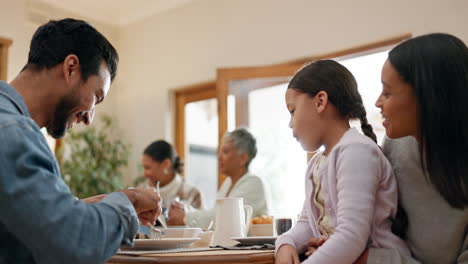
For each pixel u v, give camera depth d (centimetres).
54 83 105
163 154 328
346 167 107
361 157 106
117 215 91
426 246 102
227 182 270
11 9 419
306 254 111
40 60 105
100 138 457
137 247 123
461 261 97
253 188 242
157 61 482
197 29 452
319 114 120
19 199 82
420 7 321
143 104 487
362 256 102
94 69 109
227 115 375
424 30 318
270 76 371
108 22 510
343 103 120
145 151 331
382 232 106
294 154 375
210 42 439
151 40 490
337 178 109
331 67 123
